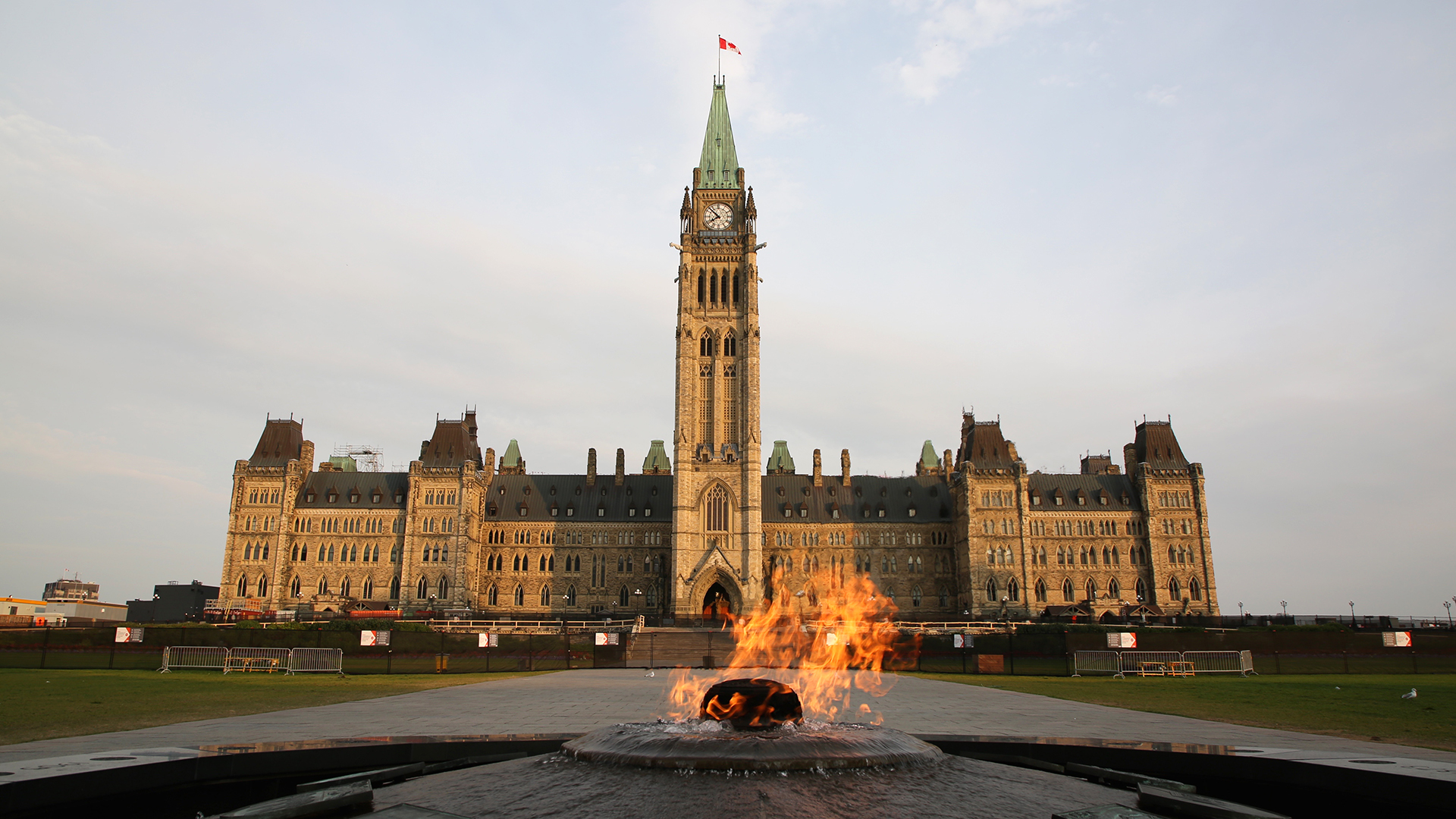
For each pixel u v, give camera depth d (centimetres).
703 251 15050
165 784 1363
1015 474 15362
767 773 1283
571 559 15888
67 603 16400
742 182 15438
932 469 19350
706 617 13812
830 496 16575
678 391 14450
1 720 2897
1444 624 10975
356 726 2641
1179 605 15162
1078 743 1620
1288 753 1476
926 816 1110
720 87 16175
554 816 1099
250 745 1559
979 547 15188
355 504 15475
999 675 5950
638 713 3094
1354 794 1312
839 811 1122
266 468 15500
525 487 16562
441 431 15912
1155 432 15962
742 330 14688
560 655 7031
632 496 16375
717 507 14038
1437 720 3088
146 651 6625
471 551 15400
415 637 6850
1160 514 15438
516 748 1652
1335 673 6028
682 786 1216
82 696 3838
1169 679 5453
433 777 1353
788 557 16038
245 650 6006
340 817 1138
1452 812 1209
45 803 1212
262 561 15200
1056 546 15450
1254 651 7231
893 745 1430
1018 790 1267
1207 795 1477
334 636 6825
